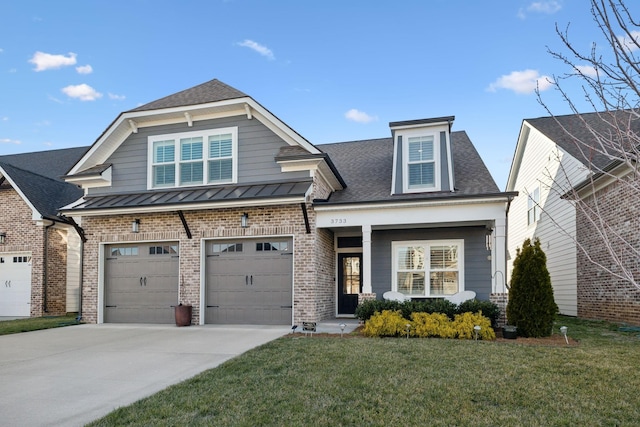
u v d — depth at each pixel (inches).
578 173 545.6
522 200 832.3
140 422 178.4
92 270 522.9
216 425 173.0
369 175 559.8
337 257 553.0
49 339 400.2
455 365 261.3
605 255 494.6
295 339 366.9
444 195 447.2
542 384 222.1
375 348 315.3
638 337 367.2
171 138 532.1
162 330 445.1
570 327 441.7
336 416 180.7
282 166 484.7
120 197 527.2
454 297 444.8
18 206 642.2
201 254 490.0
